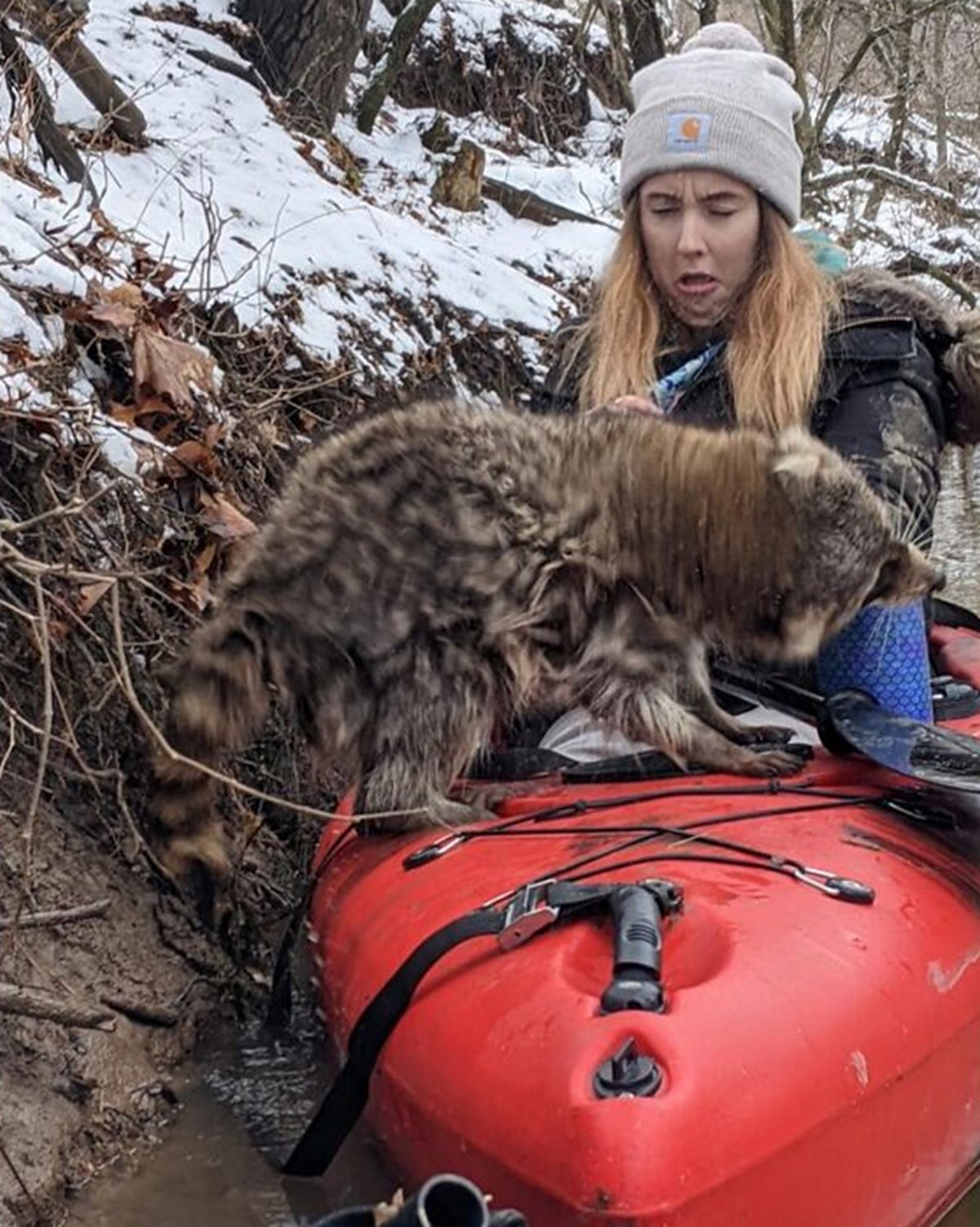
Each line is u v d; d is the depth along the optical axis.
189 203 2.71
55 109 2.66
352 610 1.43
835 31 5.94
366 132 4.27
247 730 1.48
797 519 1.44
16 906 1.36
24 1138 1.25
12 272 1.88
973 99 7.06
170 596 1.76
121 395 1.92
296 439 2.22
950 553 3.28
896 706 1.49
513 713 1.48
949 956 1.12
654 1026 0.94
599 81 5.61
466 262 3.17
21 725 1.53
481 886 1.21
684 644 1.47
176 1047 1.47
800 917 1.08
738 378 1.55
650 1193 0.86
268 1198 1.22
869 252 5.52
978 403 1.58
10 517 1.59
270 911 1.73
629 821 1.28
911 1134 1.04
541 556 1.45
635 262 1.66
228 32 3.75
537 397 1.87
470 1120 0.97
